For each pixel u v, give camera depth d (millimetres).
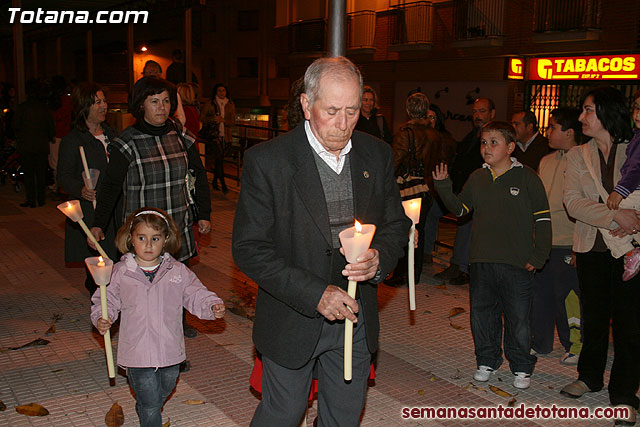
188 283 3727
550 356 5301
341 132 2609
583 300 4363
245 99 38312
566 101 16953
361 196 2889
